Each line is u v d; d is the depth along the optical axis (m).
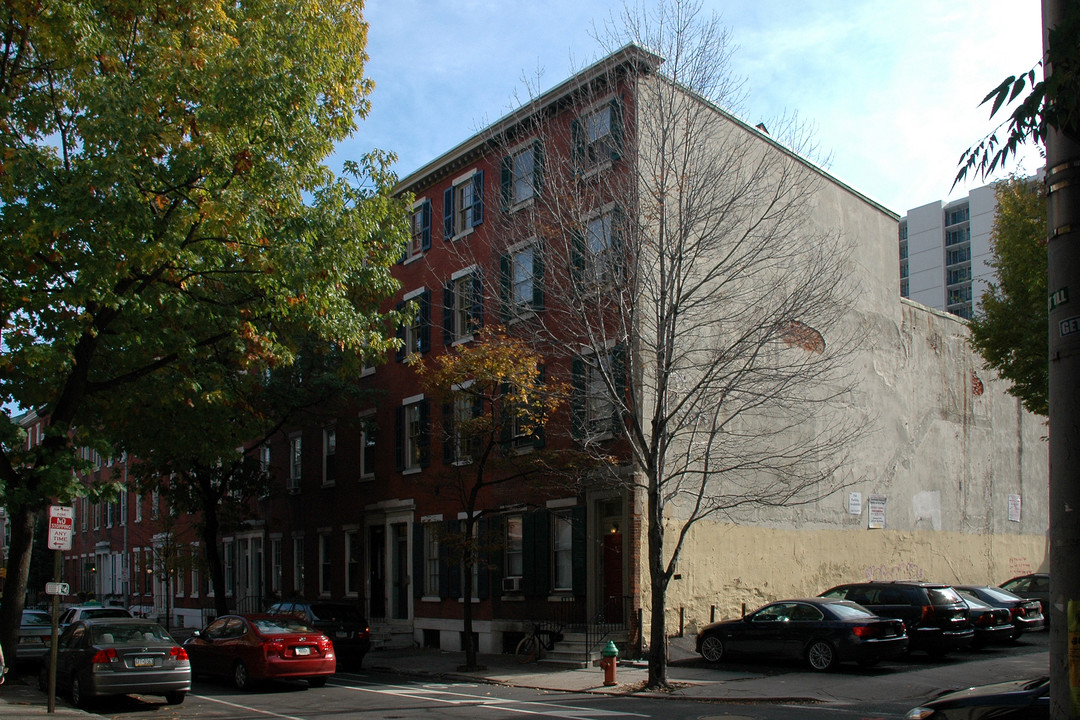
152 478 30.42
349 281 18.53
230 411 21.02
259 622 19.00
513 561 24.75
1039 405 22.36
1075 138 4.82
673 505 21.81
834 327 26.31
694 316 19.28
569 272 18.86
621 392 19.47
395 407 30.00
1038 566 34.22
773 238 21.41
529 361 20.23
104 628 16.77
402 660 24.23
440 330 28.14
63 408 16.58
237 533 40.00
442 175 28.88
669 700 15.42
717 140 22.02
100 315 16.81
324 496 33.81
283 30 16.50
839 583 25.94
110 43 15.33
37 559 64.38
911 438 29.45
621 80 20.14
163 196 15.96
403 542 29.77
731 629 19.48
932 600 19.86
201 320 17.62
